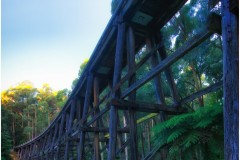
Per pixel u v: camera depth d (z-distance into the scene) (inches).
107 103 202.8
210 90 184.5
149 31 236.5
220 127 142.4
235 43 91.4
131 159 186.4
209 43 305.9
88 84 302.0
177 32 354.0
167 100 449.7
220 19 106.3
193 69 348.5
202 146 146.3
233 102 86.3
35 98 1780.3
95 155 295.4
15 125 1391.5
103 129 306.3
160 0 209.6
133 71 189.0
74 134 354.9
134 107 198.8
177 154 164.9
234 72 88.7
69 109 465.4
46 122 1563.7
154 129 162.4
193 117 144.2
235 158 81.7
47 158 652.1
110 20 224.8
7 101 1668.3
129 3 202.8
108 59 283.1
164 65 146.3
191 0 308.5
